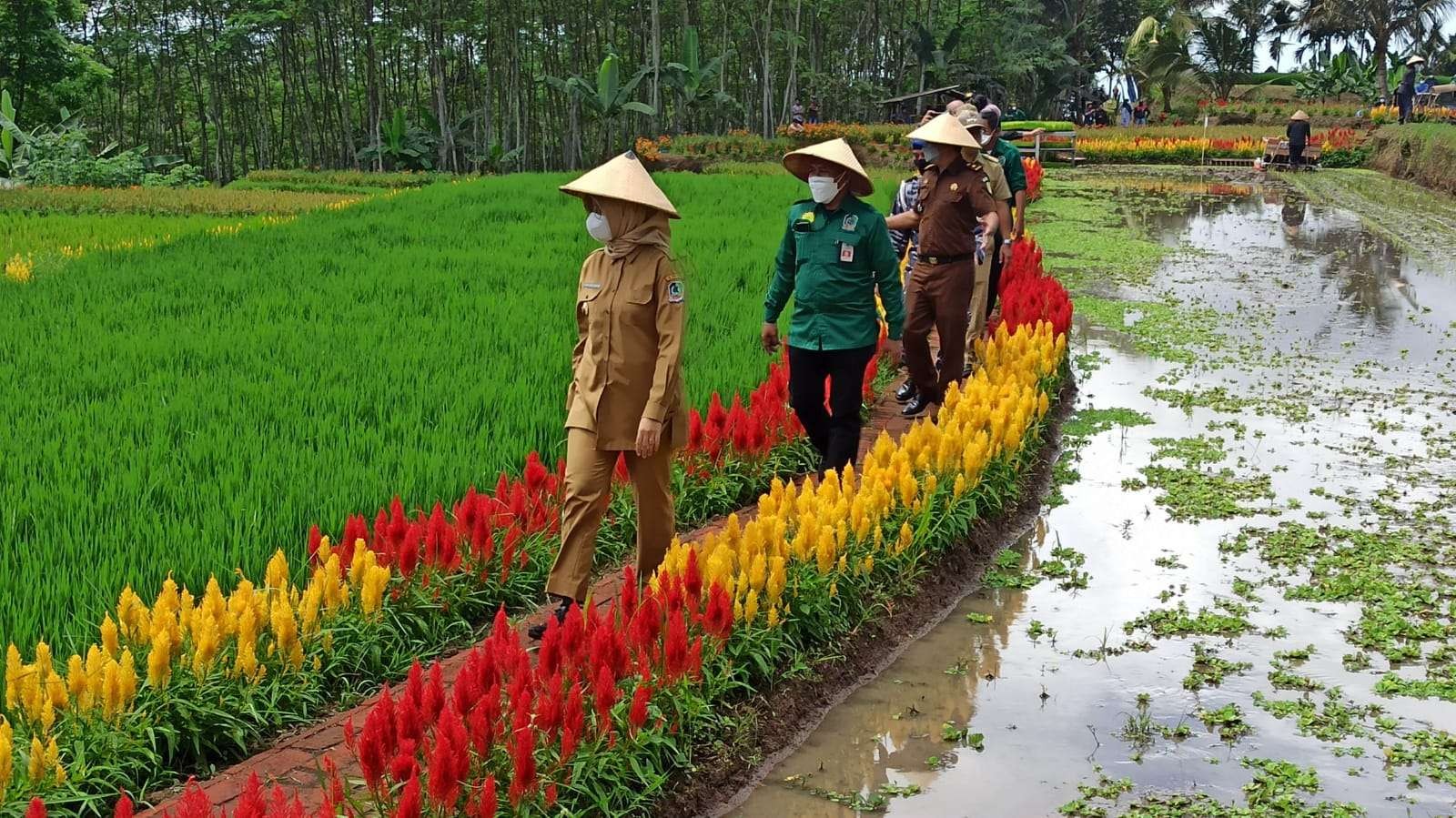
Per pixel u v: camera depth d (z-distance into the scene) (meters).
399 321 10.95
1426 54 54.62
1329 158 35.69
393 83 62.97
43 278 13.55
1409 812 4.22
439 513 5.51
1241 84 56.19
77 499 5.87
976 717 4.99
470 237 17.77
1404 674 5.25
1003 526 7.05
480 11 48.72
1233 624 5.72
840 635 5.44
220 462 6.69
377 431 7.37
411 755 3.61
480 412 7.88
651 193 5.03
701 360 9.27
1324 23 51.31
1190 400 9.67
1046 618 5.96
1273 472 7.92
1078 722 4.94
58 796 3.78
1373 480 7.72
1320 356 11.16
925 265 8.32
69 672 4.06
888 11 55.31
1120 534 6.98
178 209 24.91
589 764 4.00
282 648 4.54
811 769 4.61
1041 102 52.38
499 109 57.53
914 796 4.41
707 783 4.39
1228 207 24.53
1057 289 11.09
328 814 3.36
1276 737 4.77
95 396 8.21
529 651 5.11
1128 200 25.75
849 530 5.71
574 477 5.14
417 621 5.18
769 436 7.38
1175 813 4.24
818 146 6.79
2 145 34.66
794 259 7.07
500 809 3.73
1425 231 20.28
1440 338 11.89
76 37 54.56
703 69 40.22
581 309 5.23
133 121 58.44
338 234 18.14
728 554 5.09
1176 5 52.03
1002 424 7.21
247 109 57.12
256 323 10.88
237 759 4.38
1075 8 57.62
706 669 4.61
